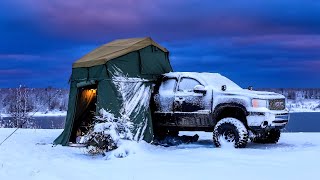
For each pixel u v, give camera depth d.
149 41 13.62
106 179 7.10
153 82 13.26
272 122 11.52
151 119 12.86
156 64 13.70
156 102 12.97
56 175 7.36
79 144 12.54
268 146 12.01
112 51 13.37
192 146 12.23
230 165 8.41
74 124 13.77
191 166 8.36
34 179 7.02
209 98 12.16
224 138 11.57
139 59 13.15
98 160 9.48
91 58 13.42
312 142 13.08
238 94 11.74
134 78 12.80
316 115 102.00
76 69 13.58
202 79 12.58
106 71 12.59
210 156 9.73
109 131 10.48
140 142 12.06
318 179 6.88
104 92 12.54
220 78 13.29
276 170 7.75
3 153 10.19
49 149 11.52
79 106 13.86
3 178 7.05
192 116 12.36
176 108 12.62
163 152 10.68
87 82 13.02
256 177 7.14
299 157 9.30
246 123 11.84
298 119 71.44
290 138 14.52
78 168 8.20
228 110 12.14
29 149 11.28
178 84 12.88
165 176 7.34
